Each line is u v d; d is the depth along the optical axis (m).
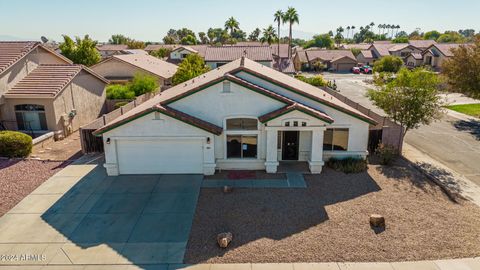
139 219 12.77
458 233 11.62
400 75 19.16
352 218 12.63
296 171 17.03
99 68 40.50
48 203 14.04
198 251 10.83
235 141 17.17
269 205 13.70
